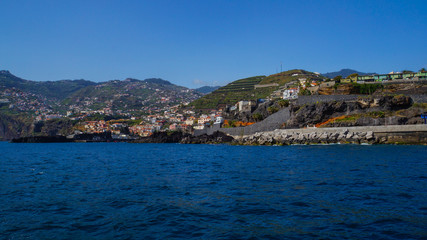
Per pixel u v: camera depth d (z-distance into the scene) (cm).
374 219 1859
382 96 10981
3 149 14438
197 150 10712
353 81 13938
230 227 1789
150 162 6134
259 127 14550
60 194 2847
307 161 5197
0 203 2497
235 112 19375
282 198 2462
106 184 3378
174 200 2512
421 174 3466
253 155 7156
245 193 2703
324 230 1694
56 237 1691
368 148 7856
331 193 2592
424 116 9625
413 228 1684
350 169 4022
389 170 3834
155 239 1623
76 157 8181
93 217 2062
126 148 14062
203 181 3462
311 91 14675
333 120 11431
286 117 13188
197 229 1770
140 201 2498
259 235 1644
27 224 1925
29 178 3941
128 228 1817
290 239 1574
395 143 9325
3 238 1683
